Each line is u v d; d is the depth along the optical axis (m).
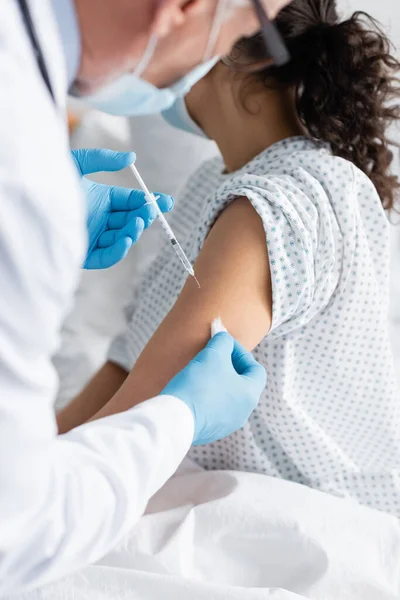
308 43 1.06
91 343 1.90
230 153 1.22
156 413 0.76
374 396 1.14
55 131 0.56
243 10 0.65
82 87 0.68
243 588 0.87
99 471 0.67
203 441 0.91
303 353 1.10
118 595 0.86
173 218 1.43
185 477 1.11
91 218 1.15
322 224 1.02
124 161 1.13
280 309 0.99
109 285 1.96
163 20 0.59
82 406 1.41
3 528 0.58
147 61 0.65
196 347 0.95
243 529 0.99
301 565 0.97
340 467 1.14
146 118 1.91
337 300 1.06
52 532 0.62
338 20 1.14
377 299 1.08
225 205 1.06
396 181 1.22
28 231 0.52
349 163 1.08
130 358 1.35
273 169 1.10
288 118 1.16
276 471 1.14
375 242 1.11
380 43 1.11
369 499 1.14
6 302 0.54
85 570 0.86
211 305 0.96
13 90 0.52
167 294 1.26
